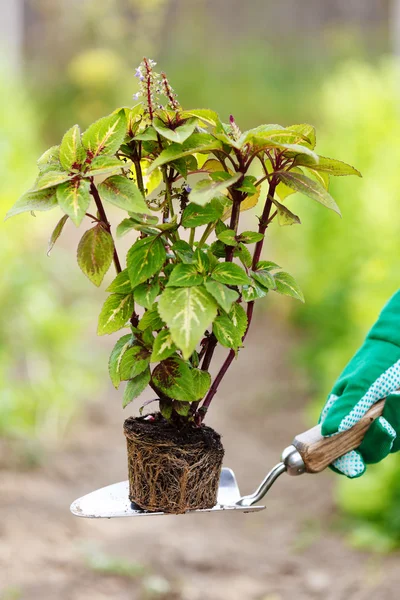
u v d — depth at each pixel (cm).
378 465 518
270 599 427
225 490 229
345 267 769
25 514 482
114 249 206
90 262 205
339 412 223
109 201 191
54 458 608
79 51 1741
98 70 1664
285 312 1005
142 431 211
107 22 1744
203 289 193
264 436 713
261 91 1936
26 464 577
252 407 777
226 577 454
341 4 2170
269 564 475
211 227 215
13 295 693
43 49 1784
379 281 550
